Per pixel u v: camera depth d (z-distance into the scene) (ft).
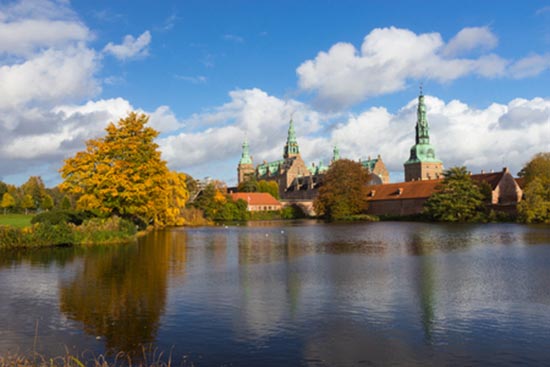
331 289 68.95
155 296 63.87
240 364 40.01
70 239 128.36
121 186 151.33
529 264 94.07
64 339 45.88
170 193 265.75
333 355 41.98
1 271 84.17
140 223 205.77
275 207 477.77
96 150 157.28
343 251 122.11
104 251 116.47
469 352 42.86
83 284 72.13
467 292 66.64
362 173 372.17
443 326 50.29
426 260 101.71
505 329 49.32
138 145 159.74
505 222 272.10
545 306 58.49
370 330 48.83
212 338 46.29
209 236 180.75
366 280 76.38
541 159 297.74
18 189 504.43
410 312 55.77
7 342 45.06
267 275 81.46
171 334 47.42
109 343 44.86
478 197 294.46
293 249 128.47
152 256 107.45
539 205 253.85
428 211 308.40
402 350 43.27
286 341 45.50
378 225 270.05
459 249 124.26
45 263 94.43
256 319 52.60
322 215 399.85
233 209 385.09
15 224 209.15
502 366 39.86
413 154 575.38
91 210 153.79
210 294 65.36
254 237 175.94
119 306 58.23
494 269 87.76
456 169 295.69
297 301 61.21
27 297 62.90
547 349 43.62
